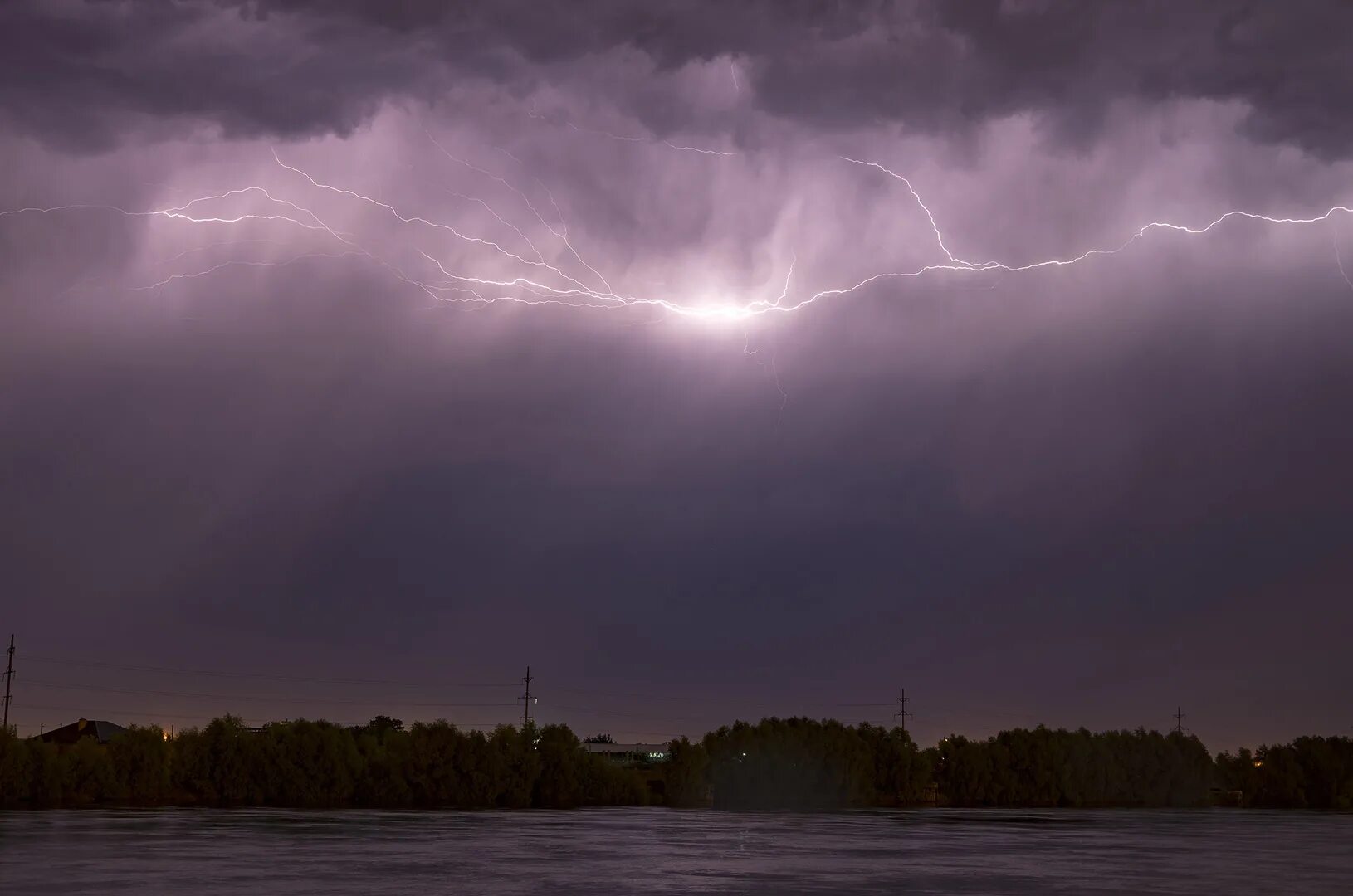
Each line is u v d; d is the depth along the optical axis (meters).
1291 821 105.38
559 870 48.72
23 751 99.06
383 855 53.22
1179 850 65.81
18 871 45.19
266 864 48.72
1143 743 155.88
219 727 110.88
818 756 135.88
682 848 61.00
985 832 79.69
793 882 46.28
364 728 172.62
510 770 120.19
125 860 49.03
